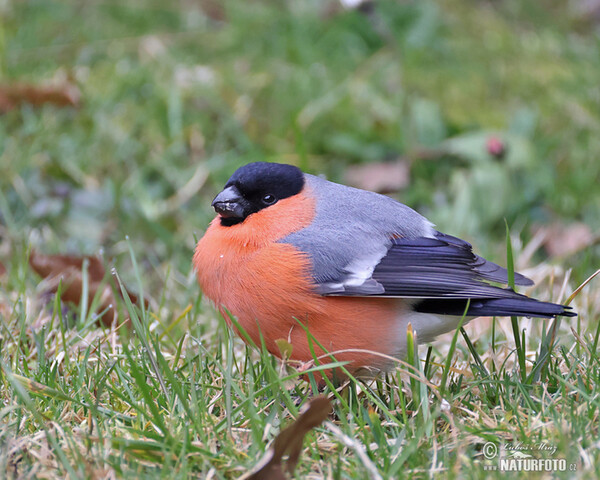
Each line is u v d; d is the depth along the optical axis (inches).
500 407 248.7
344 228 274.2
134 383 260.7
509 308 259.6
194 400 237.8
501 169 458.6
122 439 217.5
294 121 436.8
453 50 560.7
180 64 525.0
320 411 207.8
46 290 350.0
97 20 565.9
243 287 268.4
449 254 277.4
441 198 461.7
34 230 413.7
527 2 621.0
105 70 509.7
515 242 411.5
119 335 314.5
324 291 261.9
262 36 555.2
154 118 481.1
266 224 272.4
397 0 568.7
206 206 443.8
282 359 267.9
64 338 280.4
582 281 361.4
